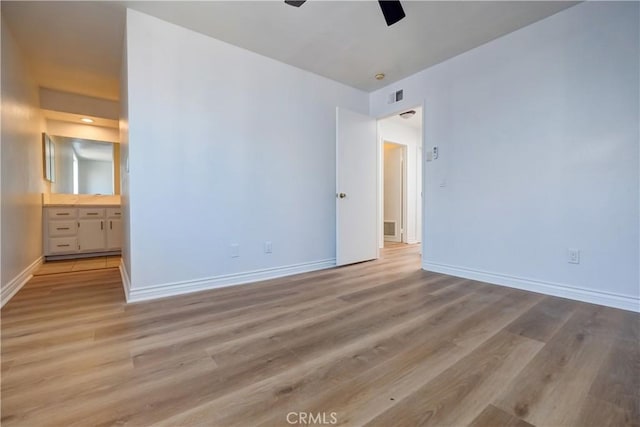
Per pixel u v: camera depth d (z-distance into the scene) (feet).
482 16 7.84
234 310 6.93
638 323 6.04
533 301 7.47
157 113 7.86
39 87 11.98
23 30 8.27
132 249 7.59
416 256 14.28
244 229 9.46
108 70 10.70
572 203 7.61
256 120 9.69
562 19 7.69
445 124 10.39
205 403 3.65
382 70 11.03
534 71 8.21
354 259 12.39
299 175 10.85
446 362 4.59
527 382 4.05
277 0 7.15
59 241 13.39
